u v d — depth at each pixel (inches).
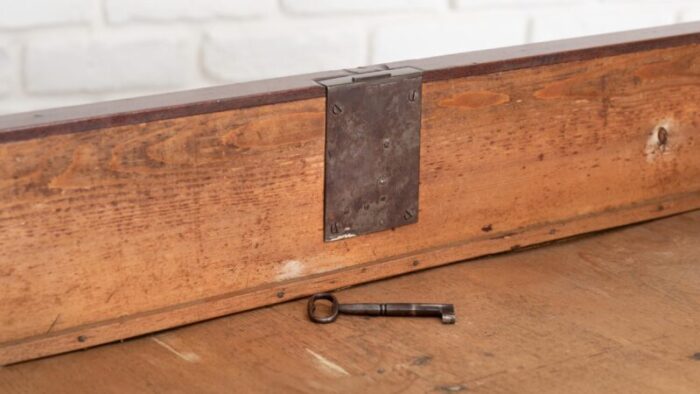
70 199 28.6
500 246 34.9
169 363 29.2
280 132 30.8
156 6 44.7
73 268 29.1
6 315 28.6
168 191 29.7
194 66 46.0
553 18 52.4
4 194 27.8
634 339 30.6
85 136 28.4
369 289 32.9
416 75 32.2
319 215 32.1
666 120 37.2
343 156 31.9
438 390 28.2
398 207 33.1
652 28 37.8
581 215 36.4
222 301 31.0
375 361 29.4
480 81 33.4
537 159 35.1
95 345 29.7
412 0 49.0
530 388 28.4
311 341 30.2
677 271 34.3
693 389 28.5
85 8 43.7
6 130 27.5
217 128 29.9
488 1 50.8
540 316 31.6
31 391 28.0
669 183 38.0
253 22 46.4
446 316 31.1
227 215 30.7
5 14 42.6
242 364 29.2
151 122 29.1
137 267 29.8
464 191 34.1
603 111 35.8
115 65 44.7
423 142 33.0
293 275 32.1
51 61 43.7
